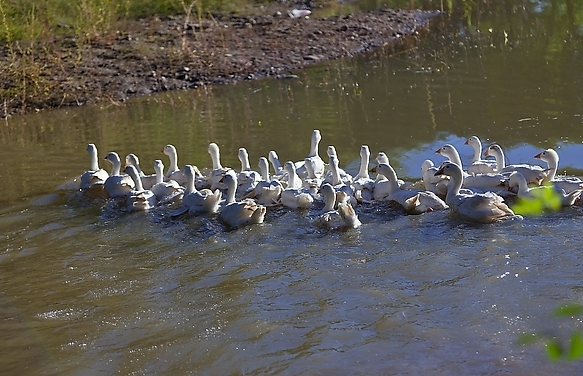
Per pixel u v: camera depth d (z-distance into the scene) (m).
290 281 10.67
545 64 21.73
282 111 19.19
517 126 16.84
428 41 25.42
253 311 9.93
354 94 20.20
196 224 12.89
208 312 9.99
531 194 12.76
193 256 11.68
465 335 9.08
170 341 9.37
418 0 31.22
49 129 18.94
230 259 11.49
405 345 8.96
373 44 25.45
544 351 8.67
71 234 12.70
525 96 18.89
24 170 15.99
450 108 18.41
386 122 17.75
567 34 25.02
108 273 11.27
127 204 13.68
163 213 13.45
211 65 23.31
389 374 8.45
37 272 11.42
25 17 24.22
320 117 18.47
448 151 14.47
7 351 9.33
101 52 23.98
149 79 22.34
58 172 15.80
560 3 29.19
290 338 9.26
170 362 8.95
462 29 26.69
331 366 8.66
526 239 11.43
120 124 19.02
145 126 18.73
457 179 12.95
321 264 11.13
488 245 11.30
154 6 28.25
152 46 24.62
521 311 9.48
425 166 14.00
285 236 12.22
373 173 14.91
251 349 9.09
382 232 12.12
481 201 12.19
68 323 9.91
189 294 10.52
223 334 9.45
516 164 14.68
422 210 12.84
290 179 13.85
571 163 14.70
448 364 8.56
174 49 24.39
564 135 16.11
